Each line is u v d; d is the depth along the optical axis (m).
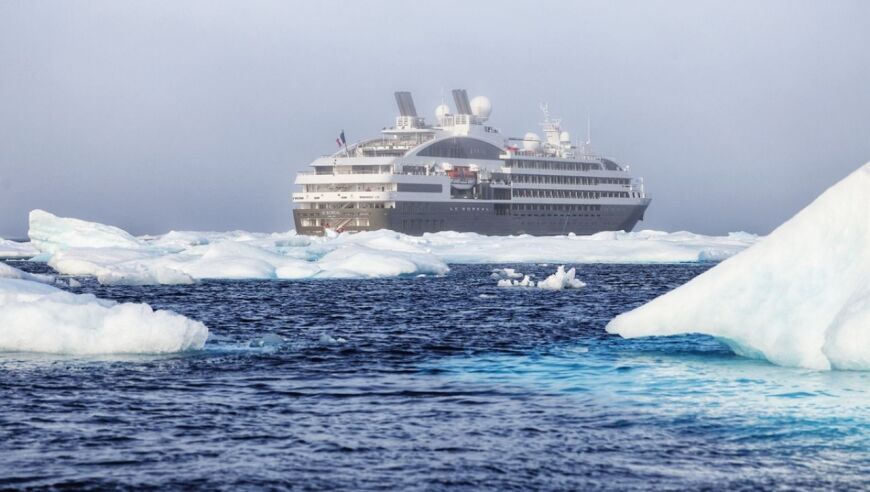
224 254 95.12
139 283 78.31
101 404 29.27
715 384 31.41
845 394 29.11
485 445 24.75
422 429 26.39
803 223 33.47
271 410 28.75
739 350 36.62
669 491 21.33
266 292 77.38
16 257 162.00
